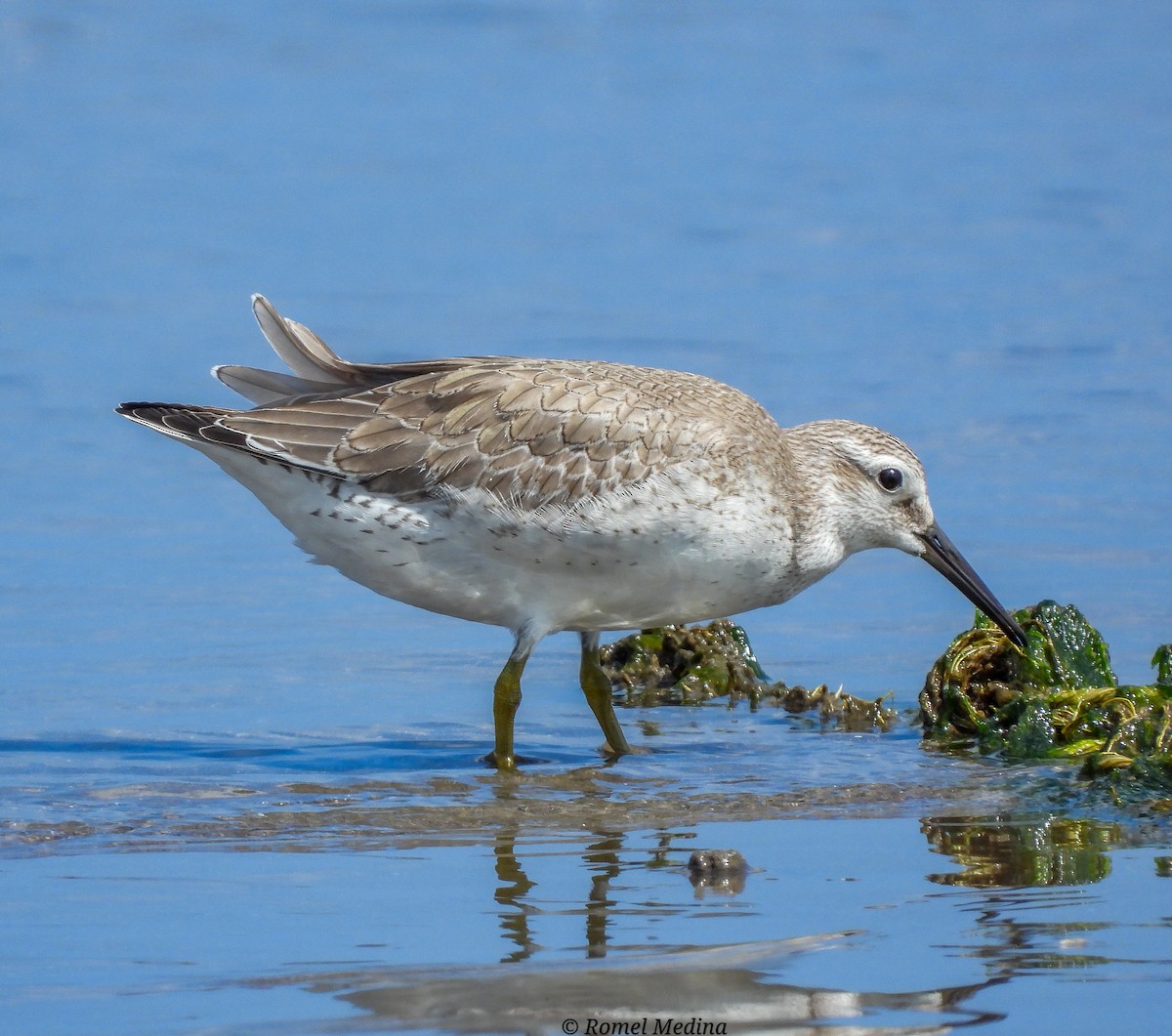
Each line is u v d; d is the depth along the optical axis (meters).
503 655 16.31
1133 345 23.59
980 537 18.05
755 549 13.40
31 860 10.77
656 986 8.78
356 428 13.24
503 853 11.03
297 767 13.15
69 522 18.70
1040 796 12.36
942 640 16.67
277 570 17.91
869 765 13.40
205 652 15.75
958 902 10.01
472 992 8.70
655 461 12.95
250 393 14.55
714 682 15.85
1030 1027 8.32
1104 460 19.97
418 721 14.42
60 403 21.42
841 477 14.23
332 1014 8.41
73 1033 8.18
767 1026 8.37
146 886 10.30
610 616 13.66
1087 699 13.98
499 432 13.04
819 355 23.02
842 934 9.48
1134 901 10.02
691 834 11.48
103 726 13.90
